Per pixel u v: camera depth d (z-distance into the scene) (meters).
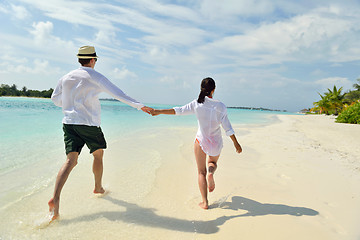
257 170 4.39
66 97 2.73
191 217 2.57
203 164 3.01
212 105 2.92
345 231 2.31
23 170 3.79
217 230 2.29
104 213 2.61
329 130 12.86
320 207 2.86
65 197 2.96
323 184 3.69
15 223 2.30
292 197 3.16
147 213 2.65
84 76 2.72
